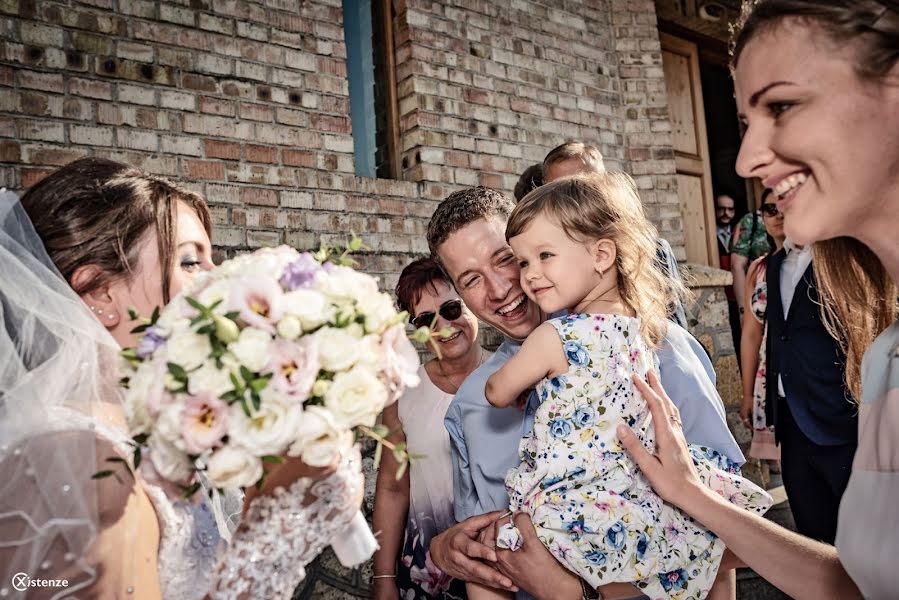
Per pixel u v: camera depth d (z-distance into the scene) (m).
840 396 2.36
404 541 2.11
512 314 1.81
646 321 1.62
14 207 1.13
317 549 1.11
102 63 2.77
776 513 3.27
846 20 0.76
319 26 3.35
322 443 0.97
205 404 0.94
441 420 2.11
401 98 3.77
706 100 7.13
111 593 0.96
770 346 2.74
